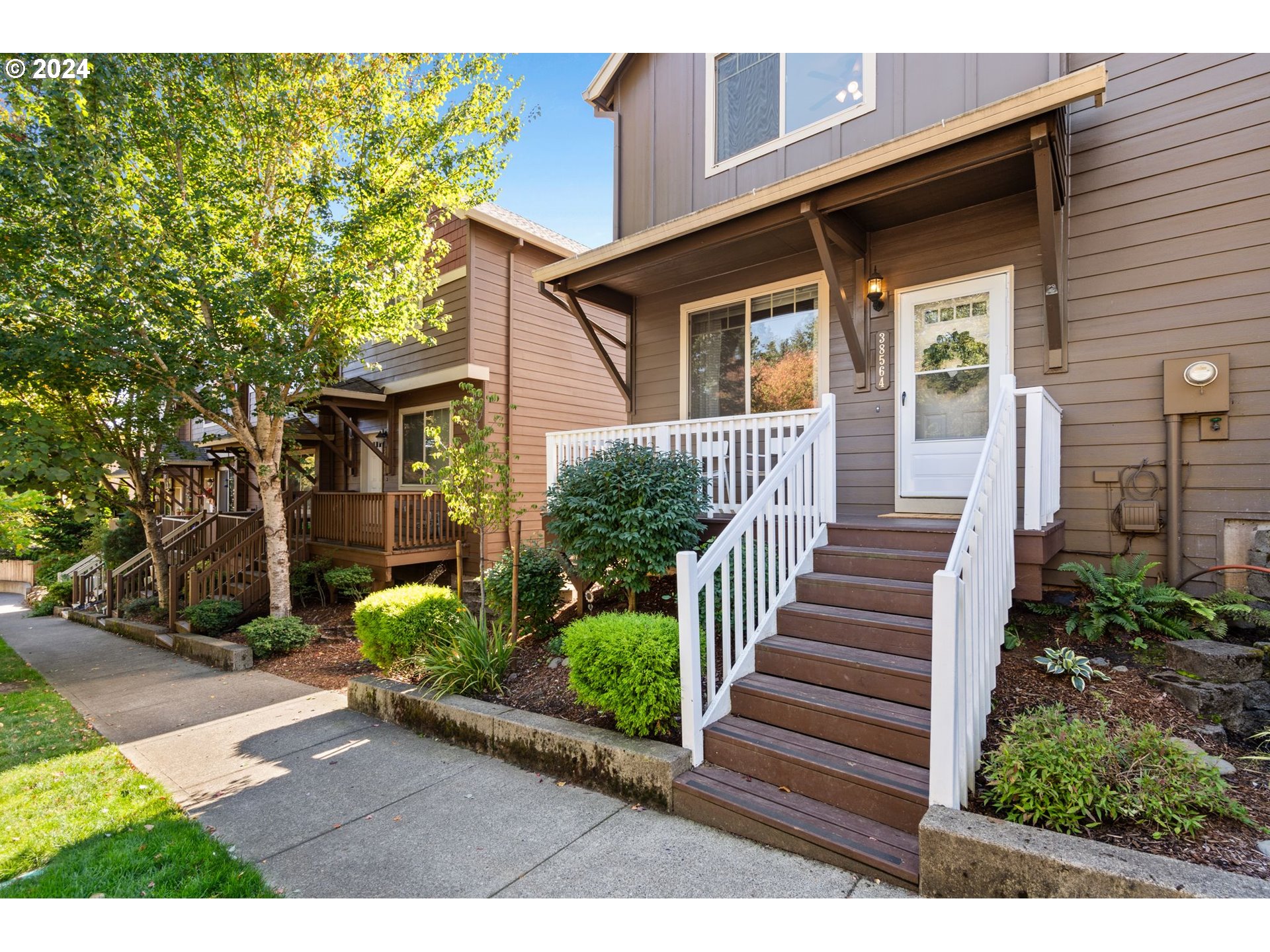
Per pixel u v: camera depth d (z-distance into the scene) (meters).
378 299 7.30
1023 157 4.21
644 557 4.66
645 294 7.38
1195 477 4.14
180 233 6.11
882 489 5.56
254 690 5.46
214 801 3.26
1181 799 2.21
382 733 4.27
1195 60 4.22
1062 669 3.38
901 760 2.76
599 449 6.23
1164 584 4.02
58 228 5.44
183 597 8.70
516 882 2.46
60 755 3.98
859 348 5.31
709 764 3.15
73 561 13.12
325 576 8.40
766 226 5.06
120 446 8.44
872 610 3.68
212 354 6.25
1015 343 4.89
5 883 2.53
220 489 15.12
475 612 6.95
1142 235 4.37
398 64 7.11
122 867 2.61
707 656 3.29
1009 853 1.99
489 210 9.76
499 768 3.61
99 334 5.78
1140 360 4.35
